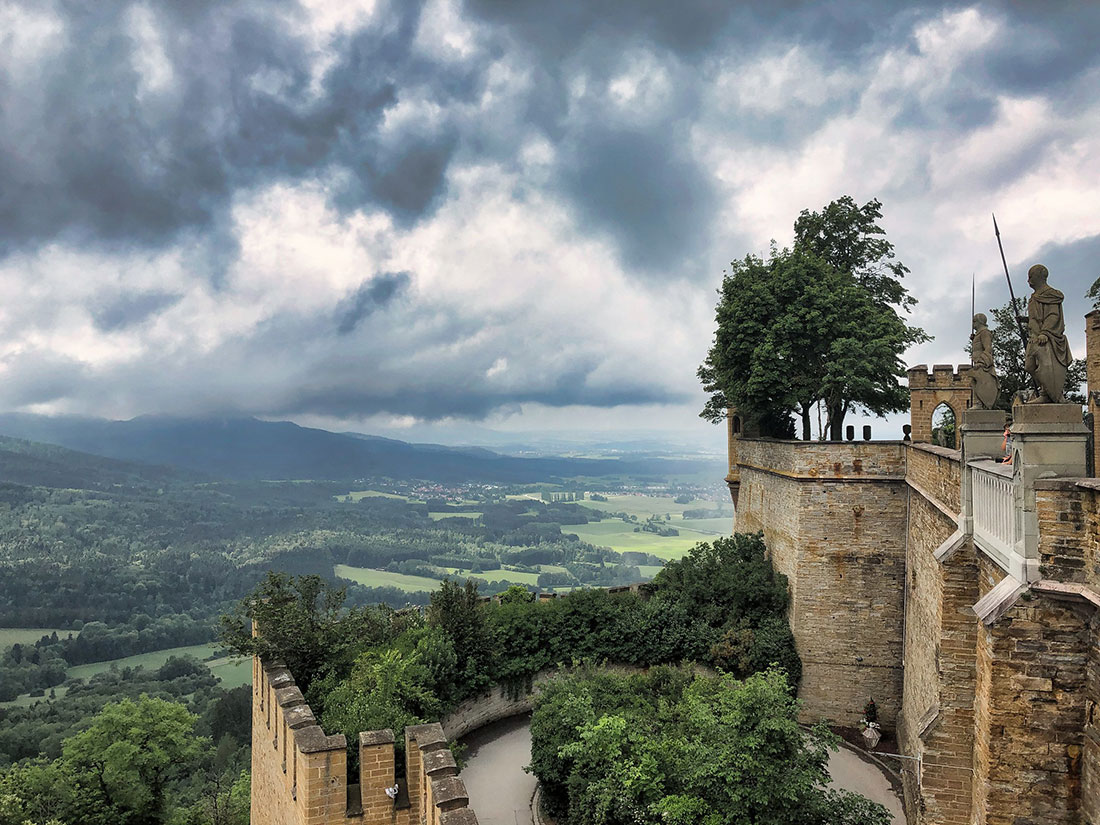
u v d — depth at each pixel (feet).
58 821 130.00
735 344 129.80
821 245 144.97
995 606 42.24
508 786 101.65
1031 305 42.86
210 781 221.46
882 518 107.76
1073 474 41.29
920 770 68.08
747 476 151.02
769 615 119.14
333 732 82.69
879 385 127.75
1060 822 40.52
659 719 91.25
